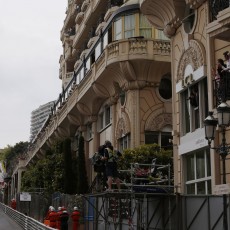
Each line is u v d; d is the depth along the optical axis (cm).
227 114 1366
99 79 3312
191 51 2000
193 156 2000
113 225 2527
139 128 2967
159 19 2333
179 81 2114
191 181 1989
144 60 2911
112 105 3384
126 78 3016
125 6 3130
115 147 3272
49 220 2409
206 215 1677
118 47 2961
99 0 4209
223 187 1544
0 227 3136
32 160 7538
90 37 4828
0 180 10350
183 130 2081
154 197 2105
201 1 1914
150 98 3030
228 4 1686
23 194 4066
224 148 1396
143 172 2148
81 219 2825
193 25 2020
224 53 1692
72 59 6003
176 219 1906
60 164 4266
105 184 2064
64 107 4544
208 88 1805
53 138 5566
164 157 2650
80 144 3697
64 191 3844
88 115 3950
